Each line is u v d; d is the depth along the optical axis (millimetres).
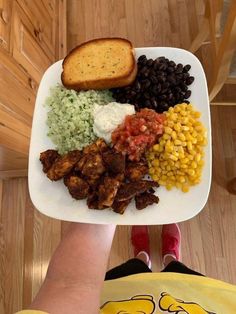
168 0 1795
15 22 1249
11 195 1595
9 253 1532
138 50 840
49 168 766
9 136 1171
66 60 830
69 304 662
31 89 1369
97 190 739
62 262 729
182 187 747
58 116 793
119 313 906
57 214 758
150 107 796
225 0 1203
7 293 1485
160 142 742
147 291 988
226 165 1531
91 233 762
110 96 827
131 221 741
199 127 745
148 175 771
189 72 811
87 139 784
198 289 1003
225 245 1465
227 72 1241
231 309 945
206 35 1491
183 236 1490
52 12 1649
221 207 1498
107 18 1816
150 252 1507
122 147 741
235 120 1573
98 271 729
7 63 1174
